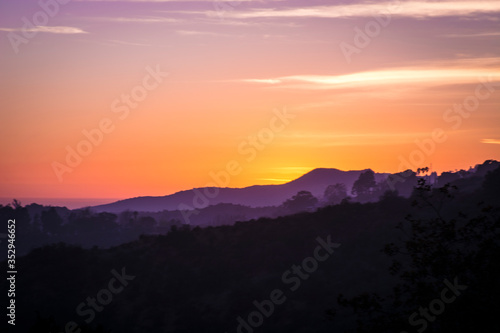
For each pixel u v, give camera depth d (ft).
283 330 172.35
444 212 231.30
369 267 206.69
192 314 194.49
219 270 229.86
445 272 60.54
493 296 57.93
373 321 63.57
